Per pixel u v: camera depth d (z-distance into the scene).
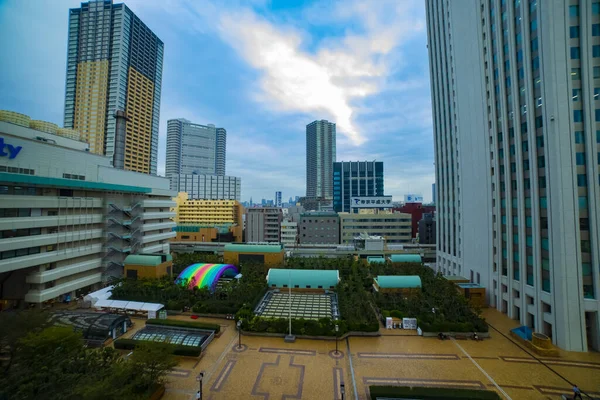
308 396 26.97
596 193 35.62
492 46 51.03
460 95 62.47
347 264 73.38
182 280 54.84
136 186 66.31
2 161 42.84
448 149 71.12
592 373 30.88
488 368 31.86
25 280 47.84
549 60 37.28
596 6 36.09
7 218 42.09
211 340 37.81
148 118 166.25
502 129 47.97
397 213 121.94
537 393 27.64
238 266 73.00
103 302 46.53
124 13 150.00
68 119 148.38
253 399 26.52
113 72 147.12
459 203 63.97
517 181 44.34
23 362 25.52
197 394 26.20
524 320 42.84
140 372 25.25
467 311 43.84
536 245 40.38
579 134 36.62
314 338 38.78
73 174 54.53
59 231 50.16
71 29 151.88
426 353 35.16
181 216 157.38
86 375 25.03
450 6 67.25
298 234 129.62
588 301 35.47
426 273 64.38
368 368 31.77
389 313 45.53
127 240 66.06
